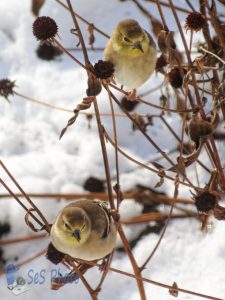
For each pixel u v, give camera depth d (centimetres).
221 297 126
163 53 125
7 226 136
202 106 122
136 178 140
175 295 120
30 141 146
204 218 124
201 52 133
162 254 132
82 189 140
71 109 148
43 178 141
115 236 119
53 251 119
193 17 121
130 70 126
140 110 146
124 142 145
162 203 136
